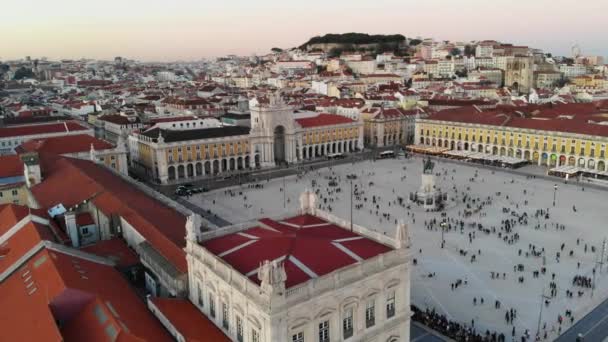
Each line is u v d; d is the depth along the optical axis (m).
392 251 50.88
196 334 48.25
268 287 41.62
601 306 78.88
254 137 192.75
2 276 60.78
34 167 106.88
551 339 70.00
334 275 45.78
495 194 147.50
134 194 96.00
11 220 78.25
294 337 44.03
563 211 129.62
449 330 72.00
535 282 88.06
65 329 49.22
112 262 66.19
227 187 163.38
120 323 46.03
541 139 190.75
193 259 54.72
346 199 146.00
